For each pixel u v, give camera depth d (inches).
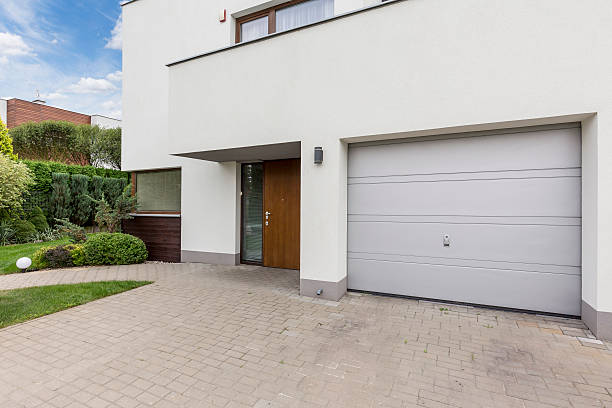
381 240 184.7
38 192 433.4
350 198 191.8
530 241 152.1
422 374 105.6
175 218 312.0
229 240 282.2
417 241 175.9
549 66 134.3
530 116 137.6
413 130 159.5
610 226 125.6
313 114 183.5
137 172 341.1
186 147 225.0
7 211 394.3
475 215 162.6
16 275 247.8
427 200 172.9
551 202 147.9
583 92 129.3
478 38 146.2
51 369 111.2
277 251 269.3
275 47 193.5
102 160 775.7
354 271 192.1
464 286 165.6
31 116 956.6
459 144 165.2
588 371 105.9
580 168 142.6
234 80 206.8
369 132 169.3
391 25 163.5
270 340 131.4
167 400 93.7
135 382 102.9
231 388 99.2
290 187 262.5
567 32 131.5
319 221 183.2
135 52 329.7
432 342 127.6
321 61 180.9
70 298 185.9
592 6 127.8
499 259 158.1
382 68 165.9
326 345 126.4
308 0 251.1
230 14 278.5
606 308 126.8
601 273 127.1
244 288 207.3
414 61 158.9
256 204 281.7
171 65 230.2
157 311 166.6
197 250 298.0
